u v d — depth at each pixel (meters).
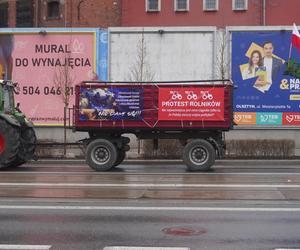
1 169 17.97
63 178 15.08
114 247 7.24
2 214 9.60
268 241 7.57
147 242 7.52
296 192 12.12
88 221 8.98
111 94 18.06
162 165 19.53
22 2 51.25
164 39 27.75
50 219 9.16
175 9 47.19
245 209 10.02
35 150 20.64
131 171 17.23
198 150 17.52
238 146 22.88
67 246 7.32
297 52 27.06
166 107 17.92
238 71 27.34
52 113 27.95
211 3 47.00
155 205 10.48
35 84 28.08
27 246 7.31
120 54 27.94
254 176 15.52
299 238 7.75
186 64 27.66
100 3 48.06
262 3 46.06
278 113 27.12
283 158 22.69
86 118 18.11
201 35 27.56
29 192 12.22
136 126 18.00
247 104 27.16
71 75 27.98
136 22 47.53
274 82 27.19
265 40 27.25
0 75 28.08
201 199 11.19
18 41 28.20
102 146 17.66
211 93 17.78
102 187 13.04
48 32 28.11
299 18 45.81
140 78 27.56
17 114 18.83
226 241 7.56
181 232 8.14
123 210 9.95
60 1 49.16
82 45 28.06
